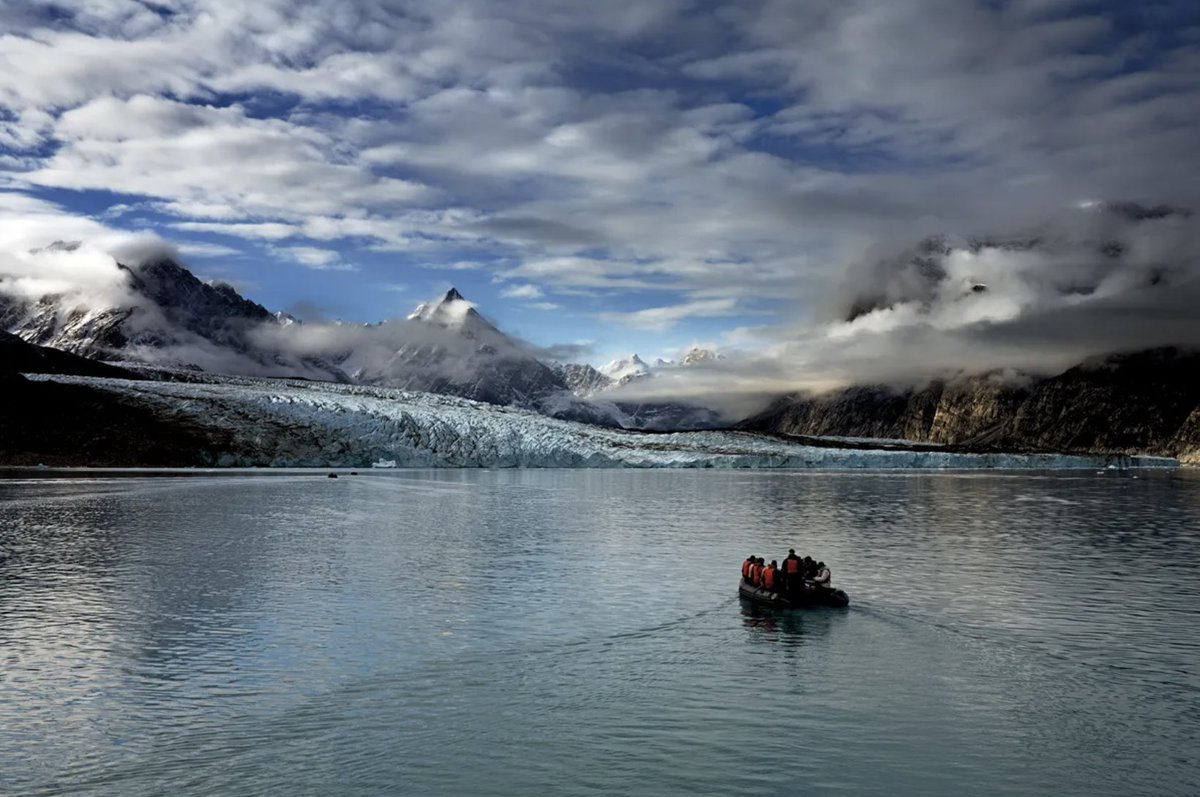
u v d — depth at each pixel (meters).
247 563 38.75
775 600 29.56
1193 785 15.44
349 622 26.94
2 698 19.38
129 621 26.84
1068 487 118.88
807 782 15.41
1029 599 31.53
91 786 14.97
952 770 15.97
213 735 17.28
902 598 31.64
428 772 15.68
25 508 63.19
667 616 28.23
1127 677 21.73
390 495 84.00
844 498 88.19
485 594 31.80
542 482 115.75
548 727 17.94
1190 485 127.69
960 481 135.12
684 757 16.45
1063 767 16.14
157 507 65.38
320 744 16.89
